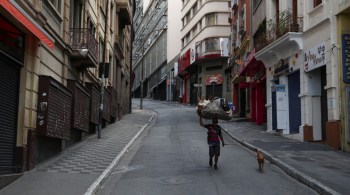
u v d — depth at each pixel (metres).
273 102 21.53
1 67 10.31
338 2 14.98
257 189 9.44
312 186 9.48
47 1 13.30
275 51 20.66
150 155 15.02
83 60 17.48
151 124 30.30
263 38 22.38
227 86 49.84
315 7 16.84
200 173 11.42
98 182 10.23
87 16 20.30
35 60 12.24
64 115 14.52
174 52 67.12
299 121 19.02
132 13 40.16
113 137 19.89
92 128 21.08
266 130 23.31
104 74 20.17
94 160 13.50
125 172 11.94
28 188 9.63
